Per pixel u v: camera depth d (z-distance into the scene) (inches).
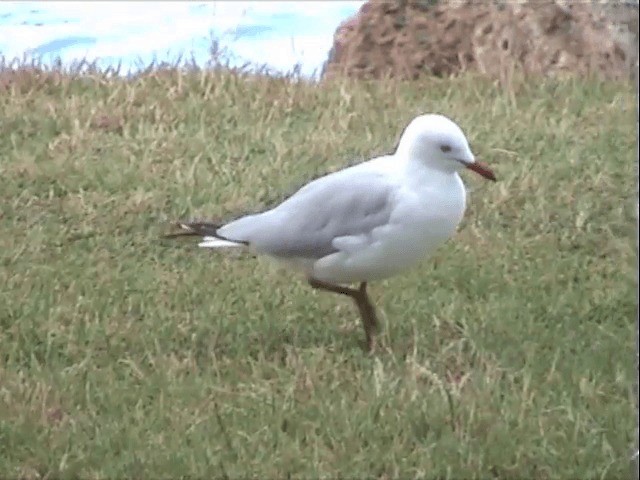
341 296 471.2
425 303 463.5
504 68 725.3
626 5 715.4
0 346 438.3
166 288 481.7
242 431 379.6
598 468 361.4
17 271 493.4
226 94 685.9
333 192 417.1
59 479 363.3
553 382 408.5
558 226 535.5
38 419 389.7
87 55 831.1
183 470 361.1
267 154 609.3
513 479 361.1
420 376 409.1
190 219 541.6
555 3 732.7
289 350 428.1
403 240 412.8
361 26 775.7
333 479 357.1
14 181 573.0
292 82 719.1
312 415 388.2
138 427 383.2
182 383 409.4
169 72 725.3
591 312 459.8
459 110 666.8
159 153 607.5
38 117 649.0
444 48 761.6
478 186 566.6
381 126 644.7
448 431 377.4
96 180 576.4
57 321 454.3
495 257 503.8
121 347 436.8
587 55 727.1
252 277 489.4
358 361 424.2
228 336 443.5
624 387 401.7
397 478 358.3
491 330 442.9
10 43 916.0
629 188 561.9
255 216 430.6
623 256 503.8
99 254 512.1
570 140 622.8
